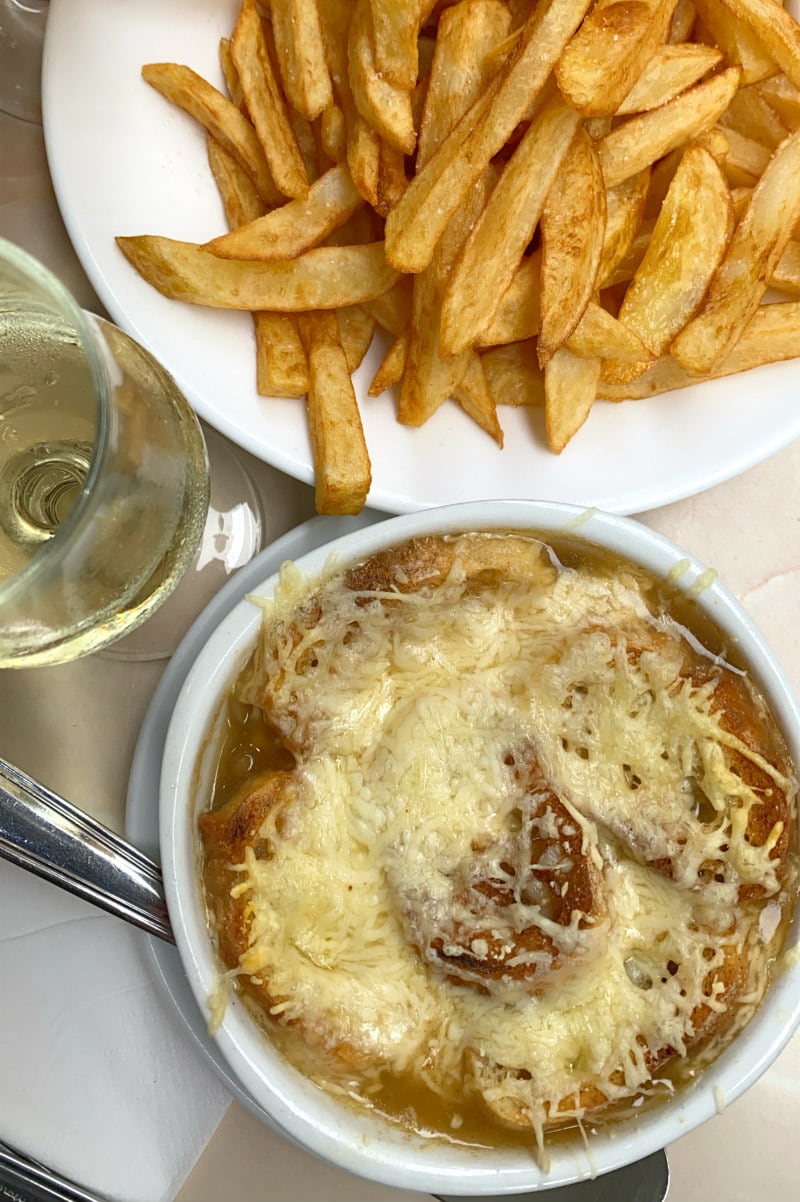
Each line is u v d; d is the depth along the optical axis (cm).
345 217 23
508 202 22
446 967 21
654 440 24
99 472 17
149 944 24
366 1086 22
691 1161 26
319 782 21
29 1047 24
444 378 23
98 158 23
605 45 21
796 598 27
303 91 22
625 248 24
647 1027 22
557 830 21
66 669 25
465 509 22
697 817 22
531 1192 23
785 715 22
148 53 23
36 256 25
